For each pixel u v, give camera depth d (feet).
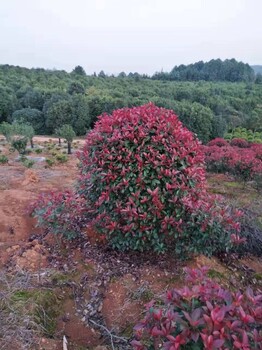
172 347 4.73
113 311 8.87
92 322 8.53
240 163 20.63
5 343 7.13
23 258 10.82
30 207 13.17
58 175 22.49
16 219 13.33
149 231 9.77
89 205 11.08
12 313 7.88
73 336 8.17
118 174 10.02
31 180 19.81
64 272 10.16
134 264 10.32
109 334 8.00
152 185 9.73
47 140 64.69
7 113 89.51
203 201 10.10
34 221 13.33
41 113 85.51
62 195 11.87
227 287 9.55
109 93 103.65
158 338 5.39
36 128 84.43
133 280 9.71
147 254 10.66
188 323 5.02
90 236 11.44
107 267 10.23
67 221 10.97
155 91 113.70
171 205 9.73
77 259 10.75
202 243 9.77
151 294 9.09
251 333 4.95
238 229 9.71
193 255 10.36
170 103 84.99
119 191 10.06
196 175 10.12
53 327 8.26
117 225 10.00
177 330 5.21
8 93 95.50
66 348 7.54
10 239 12.35
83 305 9.04
